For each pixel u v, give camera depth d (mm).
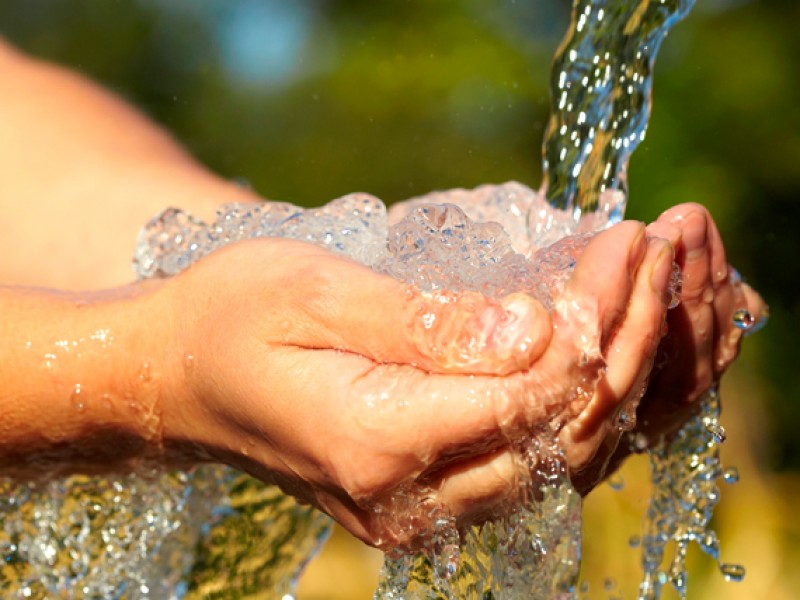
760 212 2449
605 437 703
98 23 3320
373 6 2951
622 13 834
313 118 2865
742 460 1688
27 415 783
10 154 1013
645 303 693
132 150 1035
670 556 1257
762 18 2557
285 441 719
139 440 785
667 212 745
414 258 711
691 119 2488
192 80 3146
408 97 2752
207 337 741
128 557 846
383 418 691
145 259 848
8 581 838
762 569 1545
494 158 2613
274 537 881
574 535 699
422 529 710
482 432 686
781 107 2482
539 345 678
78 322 780
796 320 2350
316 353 711
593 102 839
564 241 720
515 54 2729
